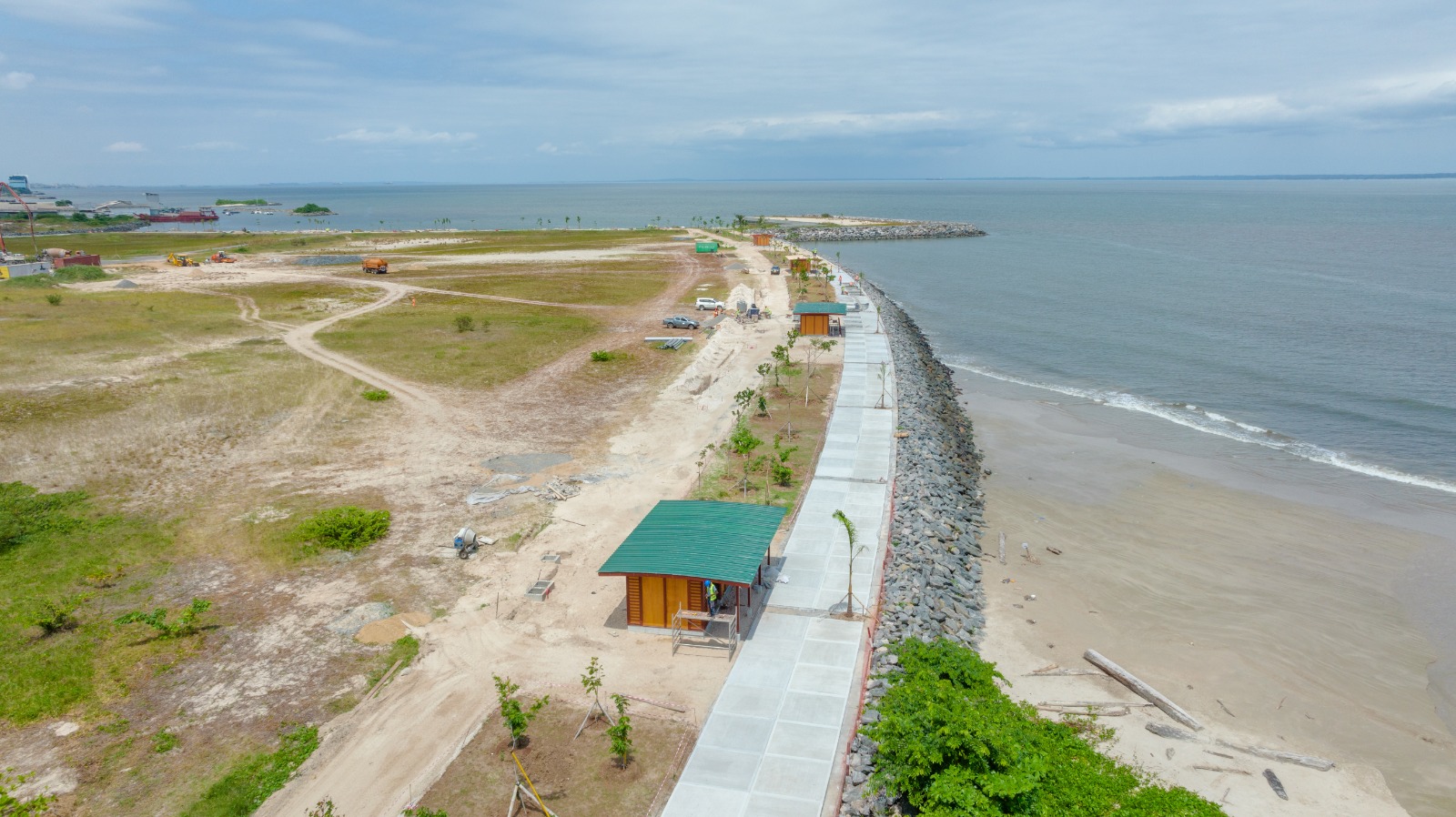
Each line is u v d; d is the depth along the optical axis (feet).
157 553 103.91
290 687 77.36
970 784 59.67
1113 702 83.41
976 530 124.06
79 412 157.69
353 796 63.67
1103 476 146.61
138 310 266.16
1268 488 140.36
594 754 67.92
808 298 303.07
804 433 150.92
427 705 74.90
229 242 553.23
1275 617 100.48
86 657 81.25
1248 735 79.30
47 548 103.86
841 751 67.97
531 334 239.71
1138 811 64.18
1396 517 128.57
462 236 590.55
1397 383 199.41
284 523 112.57
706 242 464.24
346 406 167.63
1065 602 103.24
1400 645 94.99
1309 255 464.24
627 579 85.56
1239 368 217.56
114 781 64.95
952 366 232.12
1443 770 75.00
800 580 96.48
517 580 98.17
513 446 145.28
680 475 131.03
